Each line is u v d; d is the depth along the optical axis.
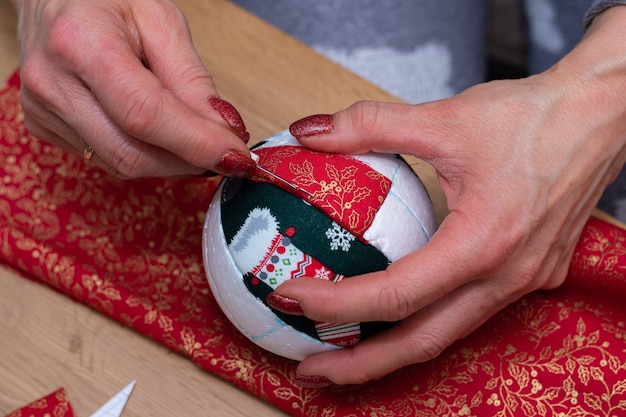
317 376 0.47
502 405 0.49
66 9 0.45
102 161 0.49
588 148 0.46
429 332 0.46
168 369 0.53
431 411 0.49
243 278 0.45
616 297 0.51
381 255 0.44
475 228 0.44
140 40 0.47
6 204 0.56
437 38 0.87
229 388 0.52
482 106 0.46
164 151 0.46
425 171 0.56
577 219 0.48
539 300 0.52
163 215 0.56
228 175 0.45
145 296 0.53
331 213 0.44
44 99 0.46
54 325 0.54
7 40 0.62
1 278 0.55
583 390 0.49
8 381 0.53
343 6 0.90
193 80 0.47
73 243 0.55
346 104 0.59
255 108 0.59
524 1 0.81
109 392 0.52
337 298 0.43
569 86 0.47
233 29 0.62
